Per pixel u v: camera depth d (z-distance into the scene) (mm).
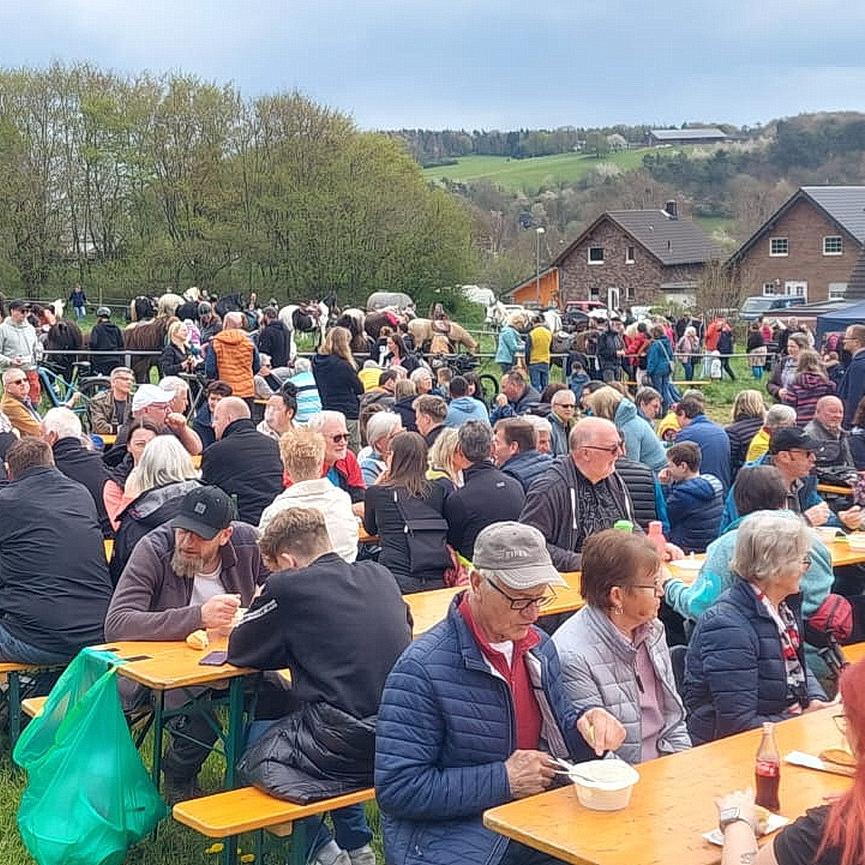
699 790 3574
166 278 49406
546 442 9211
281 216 50250
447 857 3664
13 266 48062
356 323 21703
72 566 5590
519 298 73312
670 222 70062
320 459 6172
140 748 5676
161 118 50531
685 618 6066
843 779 3676
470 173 130125
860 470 9844
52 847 4449
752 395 11195
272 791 4277
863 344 13672
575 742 3965
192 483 6023
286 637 4402
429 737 3715
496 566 3686
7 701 5977
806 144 107250
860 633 6844
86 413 14062
